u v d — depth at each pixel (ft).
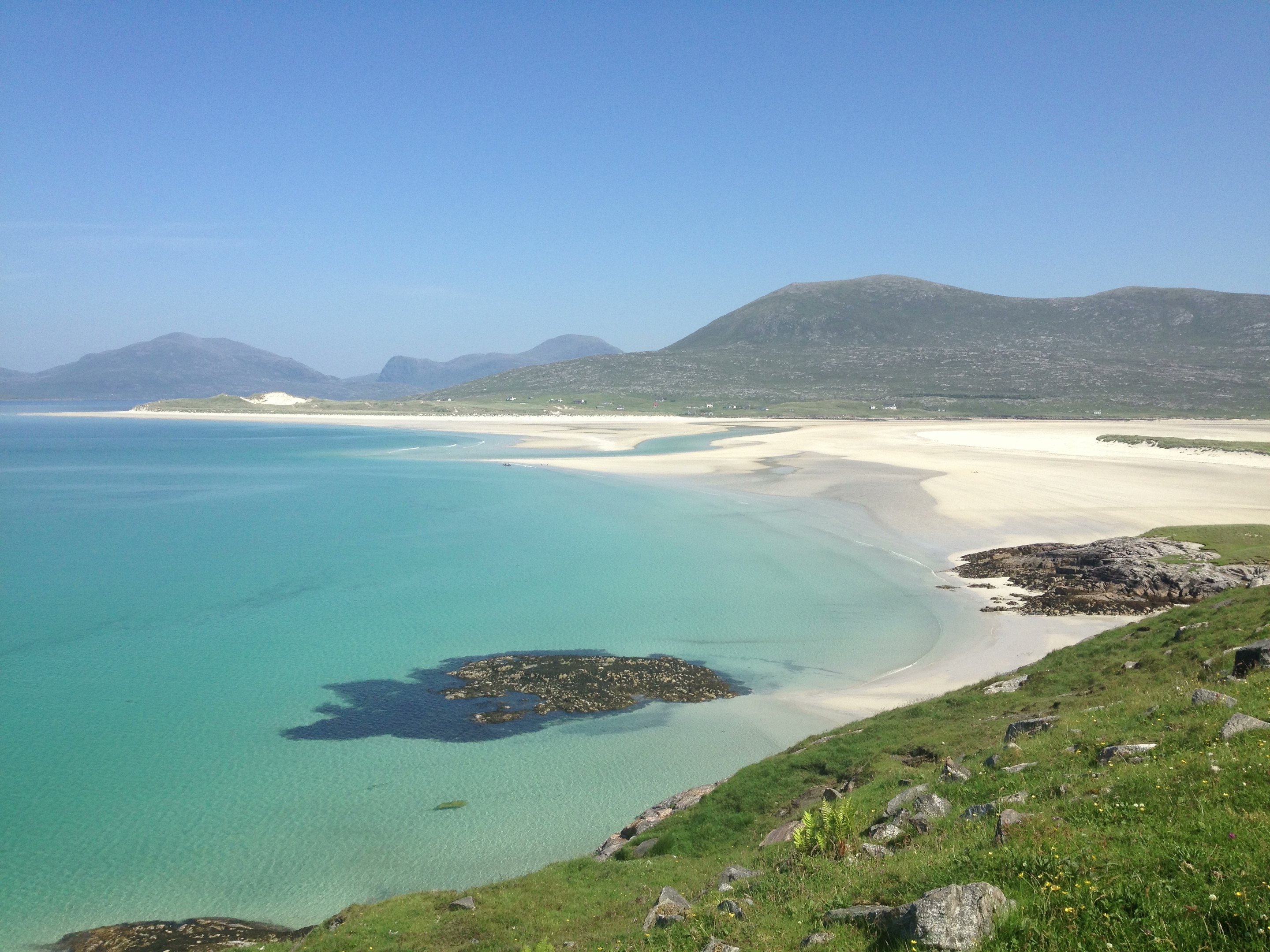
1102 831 35.73
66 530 250.57
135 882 74.64
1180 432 600.39
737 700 116.78
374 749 102.42
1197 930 26.55
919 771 65.21
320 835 82.58
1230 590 99.25
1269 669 56.90
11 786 92.12
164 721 110.32
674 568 192.65
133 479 388.37
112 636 145.89
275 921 69.21
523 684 123.34
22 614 159.22
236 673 128.06
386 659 134.62
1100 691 78.02
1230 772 37.60
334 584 181.16
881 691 116.98
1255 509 232.94
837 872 42.06
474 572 191.11
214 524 260.62
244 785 92.89
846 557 200.75
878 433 615.98
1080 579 169.68
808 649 137.08
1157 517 226.99
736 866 53.62
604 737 105.40
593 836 81.87
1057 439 517.55
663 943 40.70
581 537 229.45
